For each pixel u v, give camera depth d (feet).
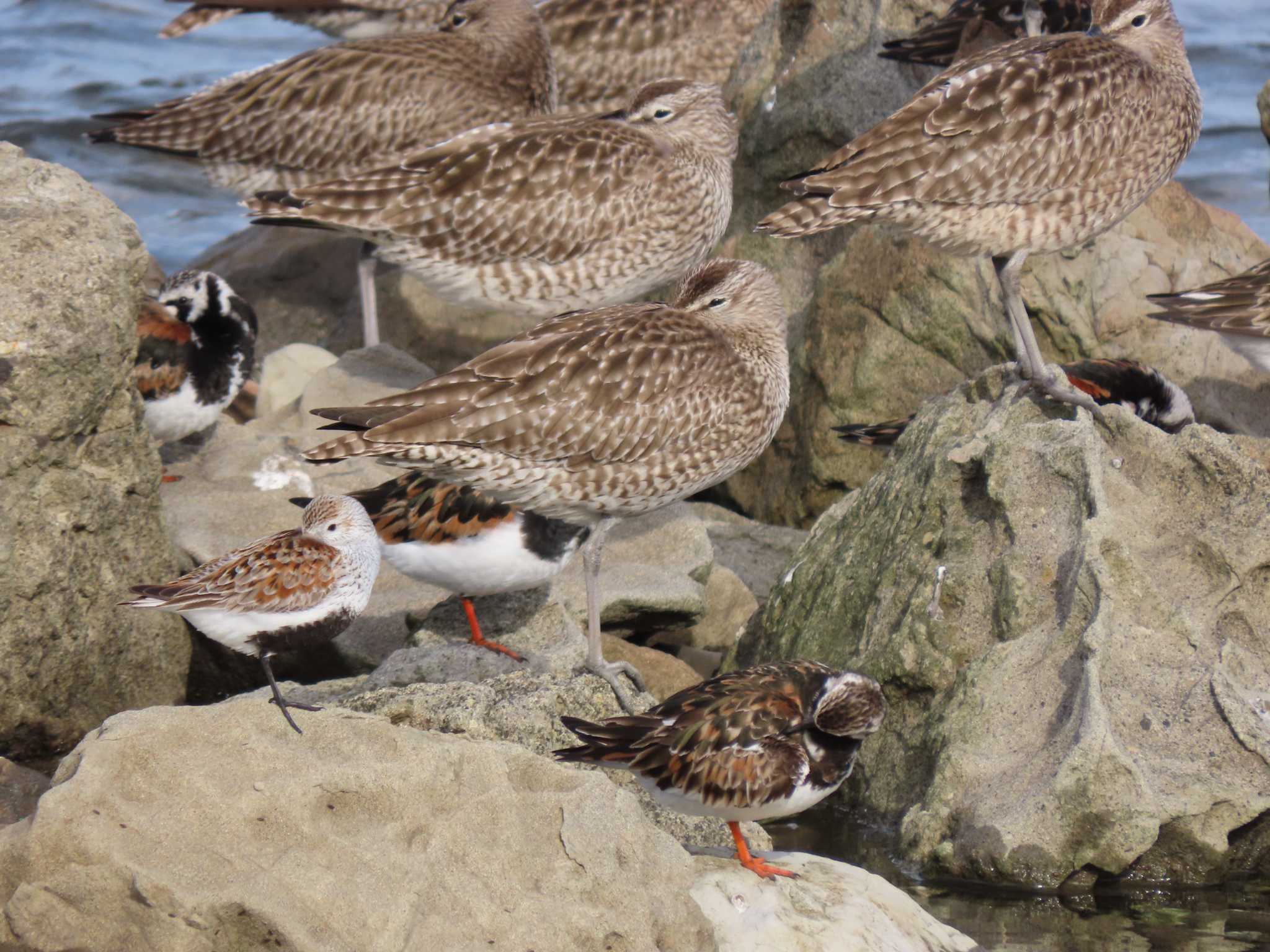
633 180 51.78
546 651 40.42
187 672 44.09
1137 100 45.83
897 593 41.68
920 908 32.89
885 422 53.67
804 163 62.95
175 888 26.43
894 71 62.44
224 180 61.11
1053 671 37.76
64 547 39.91
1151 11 48.29
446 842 28.40
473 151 51.24
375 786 28.84
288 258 70.03
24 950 26.94
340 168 59.88
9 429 38.68
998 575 39.65
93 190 42.29
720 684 33.06
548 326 40.81
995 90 44.29
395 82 59.57
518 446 38.78
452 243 51.16
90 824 27.43
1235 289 49.49
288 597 33.99
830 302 56.90
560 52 66.59
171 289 51.31
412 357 58.59
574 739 35.19
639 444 39.96
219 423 54.24
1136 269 54.34
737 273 43.62
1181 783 35.96
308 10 70.95
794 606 45.55
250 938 26.66
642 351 40.04
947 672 39.73
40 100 94.43
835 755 32.71
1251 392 54.44
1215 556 39.27
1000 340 54.08
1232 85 93.20
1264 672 38.34
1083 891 35.70
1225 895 35.78
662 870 29.30
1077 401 42.39
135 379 44.70
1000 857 35.53
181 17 70.49
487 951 26.94
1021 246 45.68
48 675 40.04
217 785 28.37
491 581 40.22
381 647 44.09
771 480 58.80
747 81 64.80
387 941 26.58
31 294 38.93
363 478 50.16
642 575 46.11
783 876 32.35
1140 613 38.32
